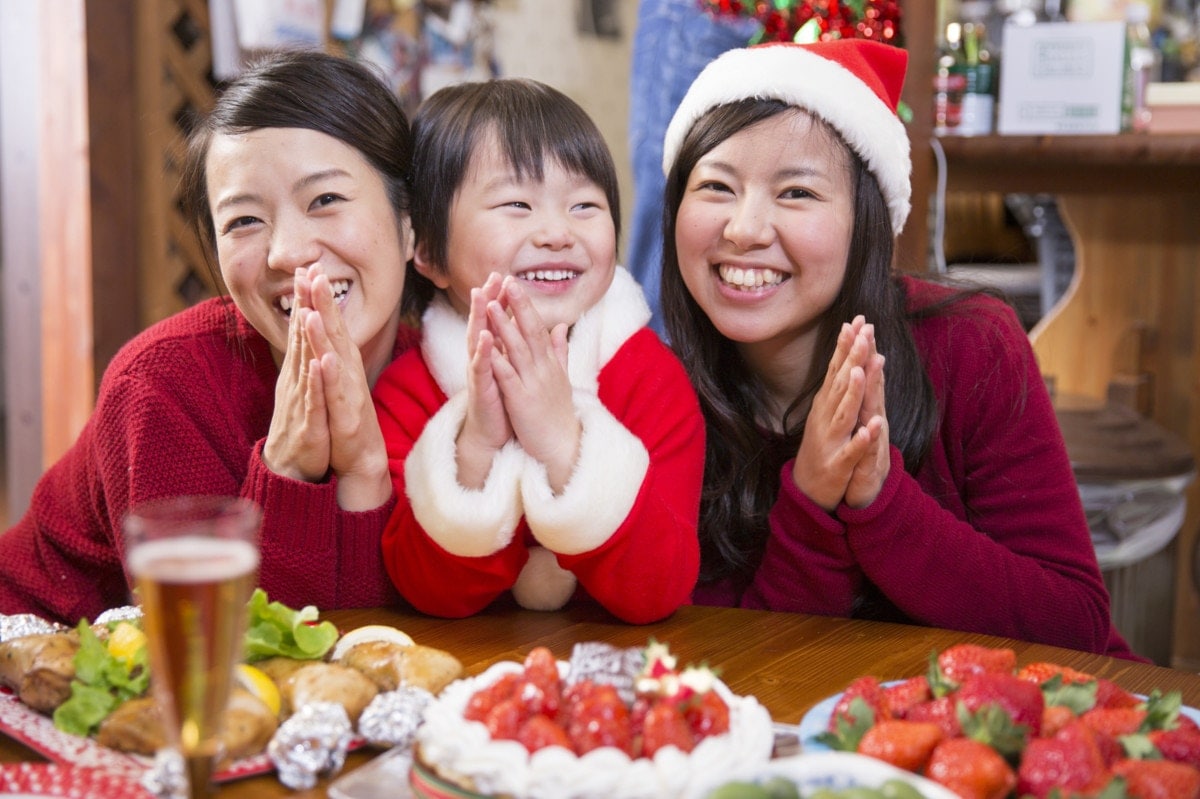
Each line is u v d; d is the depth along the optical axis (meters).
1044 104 2.19
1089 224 2.75
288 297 1.23
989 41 2.58
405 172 1.30
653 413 1.28
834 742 0.77
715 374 1.44
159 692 0.67
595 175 1.31
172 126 2.53
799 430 1.41
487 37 3.44
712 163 1.29
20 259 2.60
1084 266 2.77
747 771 0.68
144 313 2.54
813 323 1.39
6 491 4.01
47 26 2.44
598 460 1.10
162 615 0.64
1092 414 2.25
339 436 1.16
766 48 1.32
